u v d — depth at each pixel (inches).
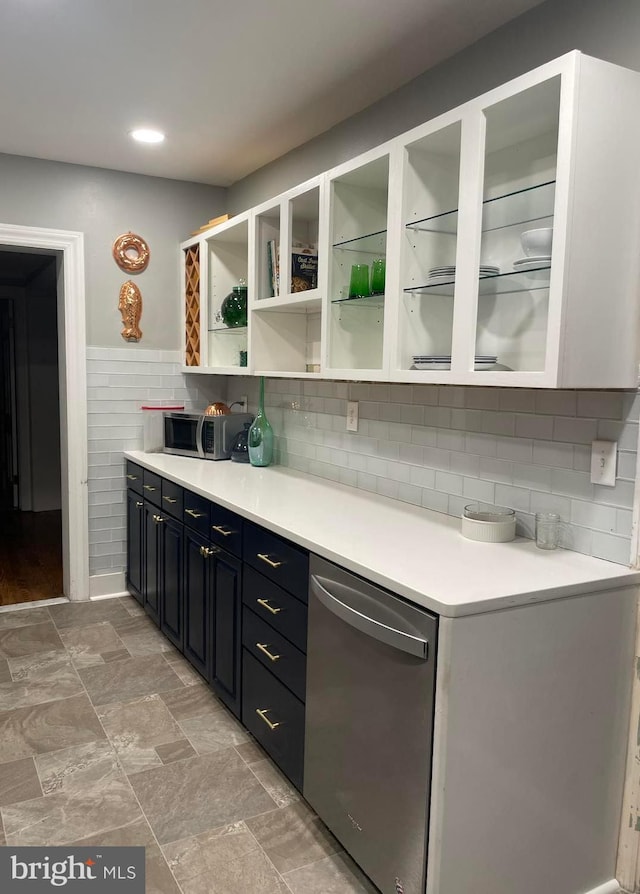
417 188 82.2
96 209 145.1
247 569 93.7
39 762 91.7
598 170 62.2
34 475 251.4
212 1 77.2
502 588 61.2
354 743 69.8
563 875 68.1
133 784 87.4
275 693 86.8
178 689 112.5
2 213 135.9
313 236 113.7
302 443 128.7
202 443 142.5
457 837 60.0
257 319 121.6
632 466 67.6
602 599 65.9
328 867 74.0
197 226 157.0
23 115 113.6
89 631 135.6
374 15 79.8
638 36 65.4
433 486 94.8
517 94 64.7
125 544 156.6
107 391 150.7
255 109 109.1
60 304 148.4
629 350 66.8
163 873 72.4
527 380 65.0
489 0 75.8
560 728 65.1
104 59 92.6
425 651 58.8
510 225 72.2
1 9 79.4
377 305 94.3
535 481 78.5
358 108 107.7
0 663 120.9
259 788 87.3
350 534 80.0
